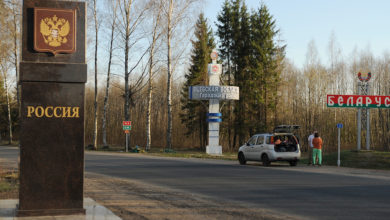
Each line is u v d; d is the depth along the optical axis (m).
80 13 8.48
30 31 8.25
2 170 18.03
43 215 8.11
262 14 53.97
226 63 58.06
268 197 11.13
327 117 57.50
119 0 39.94
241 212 8.98
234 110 55.53
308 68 59.41
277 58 54.66
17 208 8.40
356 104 25.17
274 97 54.59
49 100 8.27
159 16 38.69
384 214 8.65
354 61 63.12
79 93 8.43
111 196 11.38
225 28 57.03
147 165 22.64
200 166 22.11
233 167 21.66
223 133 57.97
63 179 8.28
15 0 14.77
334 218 8.26
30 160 8.12
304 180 15.26
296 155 22.58
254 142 23.88
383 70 60.34
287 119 59.34
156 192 12.19
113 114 80.44
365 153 24.19
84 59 8.50
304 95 60.03
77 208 8.34
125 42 40.84
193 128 56.12
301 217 8.39
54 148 8.25
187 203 10.20
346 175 17.48
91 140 77.31
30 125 8.15
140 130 67.81
